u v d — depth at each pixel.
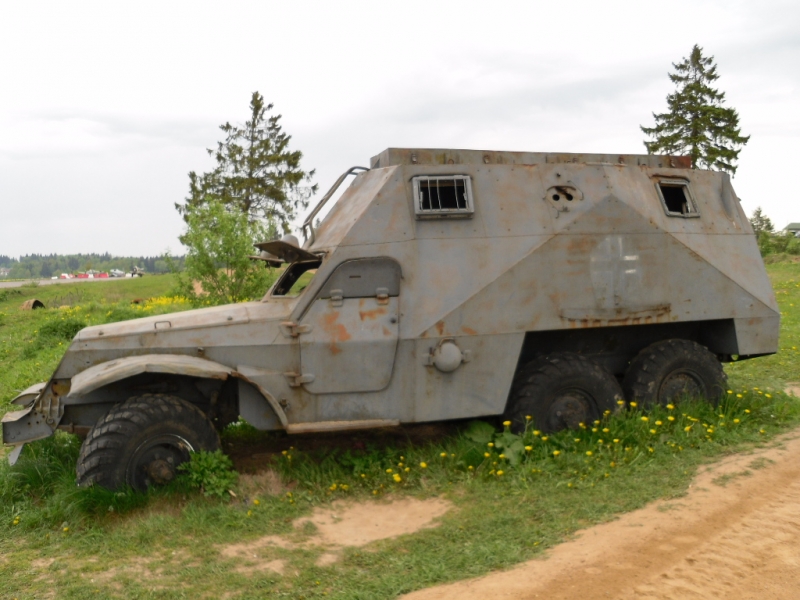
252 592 4.04
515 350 5.98
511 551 4.37
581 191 6.30
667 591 3.77
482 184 6.12
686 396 6.61
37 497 5.48
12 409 8.27
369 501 5.43
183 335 5.60
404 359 5.77
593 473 5.48
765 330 6.80
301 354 5.66
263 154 33.69
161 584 4.14
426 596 3.90
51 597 4.04
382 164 6.32
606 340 6.89
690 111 31.50
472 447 5.89
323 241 6.21
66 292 30.53
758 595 3.67
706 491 5.10
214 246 16.58
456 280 5.87
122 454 5.18
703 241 6.65
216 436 5.47
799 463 5.47
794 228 59.22
